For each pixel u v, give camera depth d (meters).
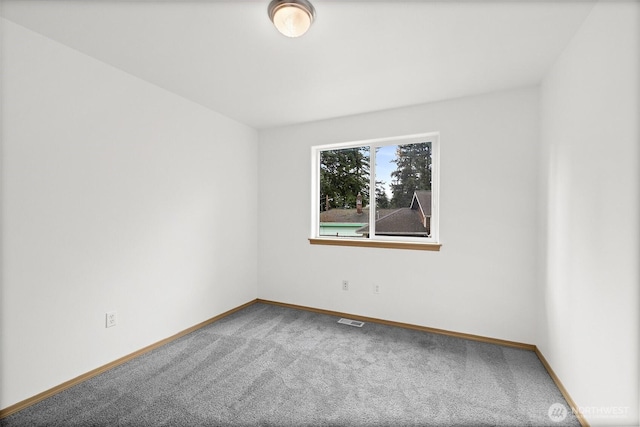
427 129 2.87
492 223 2.63
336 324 3.05
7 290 1.67
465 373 2.12
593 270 1.51
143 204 2.43
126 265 2.30
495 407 1.75
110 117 2.19
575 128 1.74
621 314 1.28
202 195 2.99
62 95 1.91
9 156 1.68
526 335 2.52
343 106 2.99
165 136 2.61
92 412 1.69
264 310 3.49
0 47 1.64
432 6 1.54
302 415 1.68
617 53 1.32
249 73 2.30
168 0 1.49
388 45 1.91
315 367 2.19
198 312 2.94
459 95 2.69
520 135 2.53
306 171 3.52
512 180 2.56
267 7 1.55
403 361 2.29
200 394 1.86
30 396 1.76
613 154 1.35
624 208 1.27
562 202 1.92
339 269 3.31
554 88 2.09
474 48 1.94
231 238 3.38
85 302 2.04
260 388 1.93
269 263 3.75
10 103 1.68
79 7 1.55
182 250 2.78
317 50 1.98
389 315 3.05
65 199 1.93
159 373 2.11
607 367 1.38
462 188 2.73
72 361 1.96
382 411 1.71
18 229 1.72
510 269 2.57
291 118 3.36
